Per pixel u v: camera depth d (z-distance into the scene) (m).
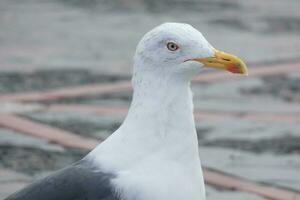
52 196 7.39
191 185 7.57
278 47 19.09
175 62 7.69
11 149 12.93
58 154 12.76
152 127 7.62
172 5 22.98
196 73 7.83
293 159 12.63
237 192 11.52
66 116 14.48
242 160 12.59
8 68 17.34
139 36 19.88
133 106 7.73
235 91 15.95
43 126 13.98
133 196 7.38
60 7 22.72
